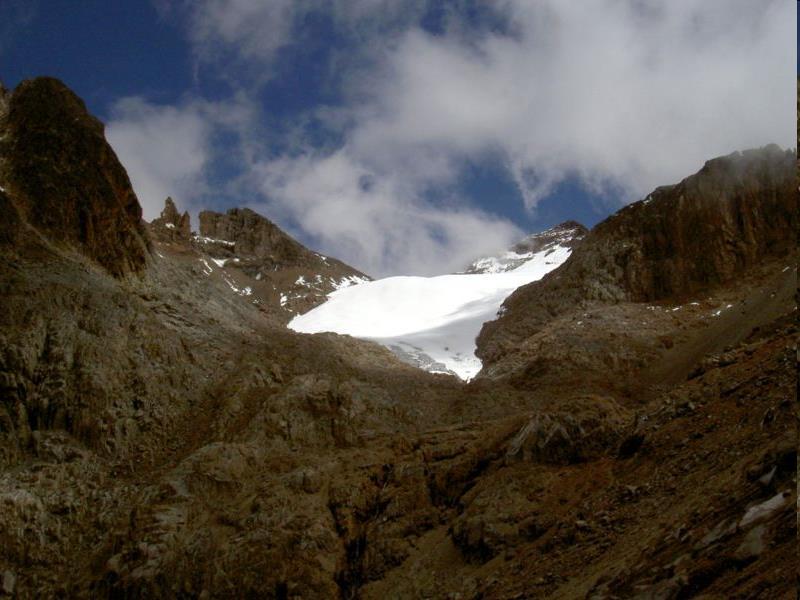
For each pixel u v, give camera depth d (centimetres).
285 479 3216
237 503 3178
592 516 2306
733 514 1688
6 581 2984
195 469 3300
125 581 2897
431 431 3412
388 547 2805
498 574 2344
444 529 2800
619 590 1723
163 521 3072
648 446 2480
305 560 2864
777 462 1709
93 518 3225
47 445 3466
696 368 2806
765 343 2711
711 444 2267
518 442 2873
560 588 2038
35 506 3189
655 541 1866
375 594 2655
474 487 2858
